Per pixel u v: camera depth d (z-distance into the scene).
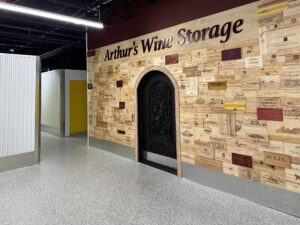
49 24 5.94
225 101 3.39
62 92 8.41
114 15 4.93
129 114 5.20
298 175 2.70
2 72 4.47
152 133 4.95
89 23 4.54
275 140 2.89
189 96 3.89
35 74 4.95
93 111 6.38
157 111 4.79
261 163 3.04
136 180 3.94
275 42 2.85
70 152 5.93
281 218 2.69
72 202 3.10
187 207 2.97
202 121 3.71
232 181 3.36
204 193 3.41
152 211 2.86
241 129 3.23
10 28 6.52
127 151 5.30
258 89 3.03
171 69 4.16
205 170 3.71
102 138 6.10
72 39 7.68
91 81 6.39
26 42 7.77
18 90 4.69
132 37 5.00
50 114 9.12
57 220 2.65
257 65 3.03
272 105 2.90
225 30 3.36
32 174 4.25
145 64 4.71
